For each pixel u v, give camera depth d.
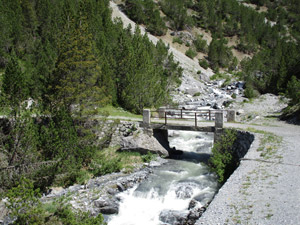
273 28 123.69
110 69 32.69
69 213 11.15
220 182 15.70
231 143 17.62
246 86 53.19
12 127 16.23
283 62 48.59
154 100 32.53
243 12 127.94
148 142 21.94
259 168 11.59
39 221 10.42
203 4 118.31
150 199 15.22
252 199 8.73
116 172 18.69
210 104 42.44
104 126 23.03
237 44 110.50
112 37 44.03
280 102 37.47
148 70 32.41
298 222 7.08
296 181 9.84
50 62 30.44
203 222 7.66
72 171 16.77
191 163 20.94
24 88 16.92
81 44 21.14
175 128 21.94
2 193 13.74
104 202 14.26
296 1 154.62
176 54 78.44
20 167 15.23
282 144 15.06
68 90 19.45
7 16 40.41
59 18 45.72
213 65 87.31
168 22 101.31
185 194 15.11
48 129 17.25
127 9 94.81
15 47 38.84
